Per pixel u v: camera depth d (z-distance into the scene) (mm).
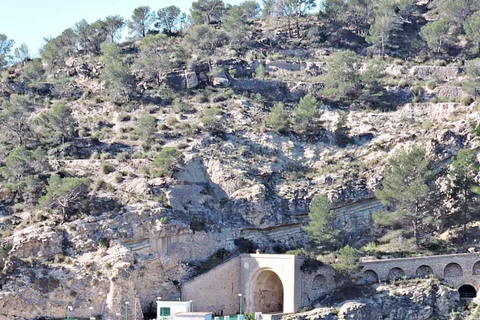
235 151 184500
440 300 150375
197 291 155500
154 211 158000
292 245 171250
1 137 189750
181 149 182375
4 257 145125
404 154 169500
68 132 190625
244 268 160125
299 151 190125
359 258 155125
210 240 163500
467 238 165500
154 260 154625
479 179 169875
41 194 165000
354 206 176375
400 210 165125
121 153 182000
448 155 176125
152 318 148625
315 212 164000
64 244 152125
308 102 195750
